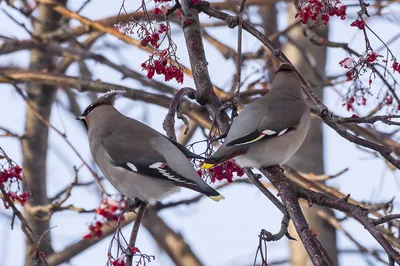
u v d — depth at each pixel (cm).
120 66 1638
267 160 1080
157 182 1031
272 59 1653
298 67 1711
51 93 1727
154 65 1087
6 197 1026
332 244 1609
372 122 952
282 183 991
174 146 1033
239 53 1062
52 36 1700
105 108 1132
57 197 1680
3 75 1525
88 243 1633
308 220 1630
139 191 1046
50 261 1623
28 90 1725
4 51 1617
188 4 1163
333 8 1072
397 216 878
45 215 1573
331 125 965
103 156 1073
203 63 1148
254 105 1125
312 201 945
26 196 1112
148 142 1050
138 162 1034
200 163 1056
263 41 1092
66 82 1554
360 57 1043
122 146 1055
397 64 1044
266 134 1075
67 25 1747
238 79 1069
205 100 1123
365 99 1273
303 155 1653
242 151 1051
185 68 1393
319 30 1719
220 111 1111
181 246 1762
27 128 1720
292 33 1741
